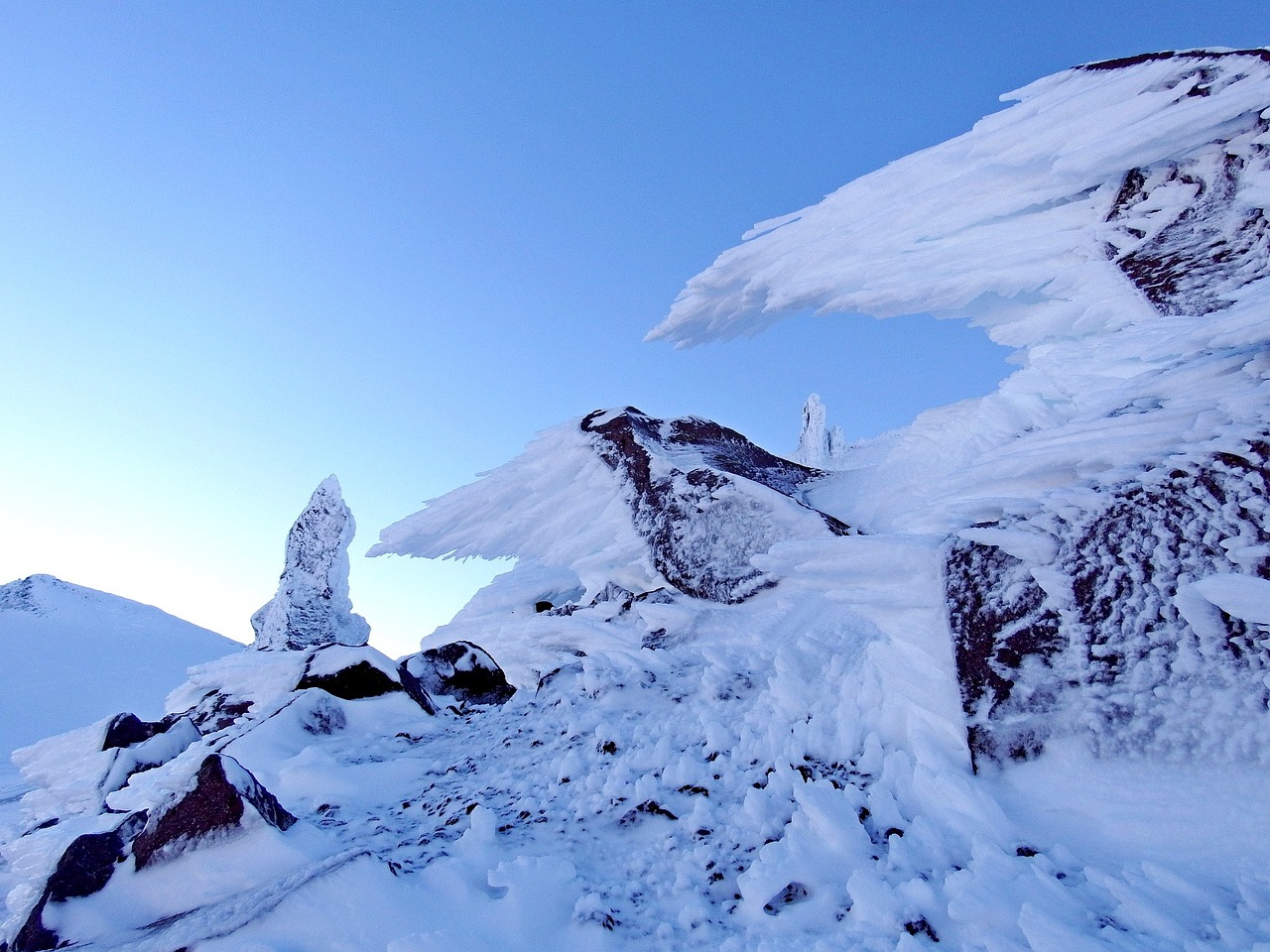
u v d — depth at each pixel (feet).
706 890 9.67
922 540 13.55
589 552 30.73
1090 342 20.83
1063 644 10.85
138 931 9.29
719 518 27.27
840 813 10.21
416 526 34.01
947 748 11.09
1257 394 11.27
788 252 31.99
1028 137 26.13
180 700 29.17
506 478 33.68
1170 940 6.87
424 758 16.74
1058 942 6.84
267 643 65.92
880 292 28.09
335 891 8.63
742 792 12.10
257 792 11.37
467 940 8.12
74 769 23.82
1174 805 8.86
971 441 20.79
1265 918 6.83
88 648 101.91
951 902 7.80
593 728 16.06
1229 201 21.71
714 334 35.83
